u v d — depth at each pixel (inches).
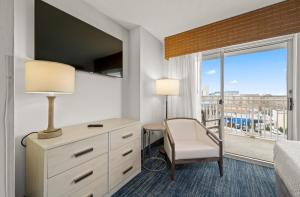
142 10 82.8
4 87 34.4
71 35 65.7
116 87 96.0
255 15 82.0
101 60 80.4
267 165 90.3
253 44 97.3
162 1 75.3
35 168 45.1
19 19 52.3
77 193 49.6
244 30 85.2
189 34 107.1
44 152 41.1
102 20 85.5
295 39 81.4
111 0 74.1
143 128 97.0
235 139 142.3
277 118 128.9
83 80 75.0
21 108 53.4
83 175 51.5
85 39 71.9
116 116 96.1
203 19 92.2
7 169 34.7
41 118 59.1
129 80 105.4
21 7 52.8
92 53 75.4
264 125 138.0
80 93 73.6
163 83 105.1
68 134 53.9
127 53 105.5
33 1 56.1
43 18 56.3
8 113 34.9
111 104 92.3
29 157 48.8
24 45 53.7
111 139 62.9
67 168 46.7
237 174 80.8
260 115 139.5
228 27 90.7
